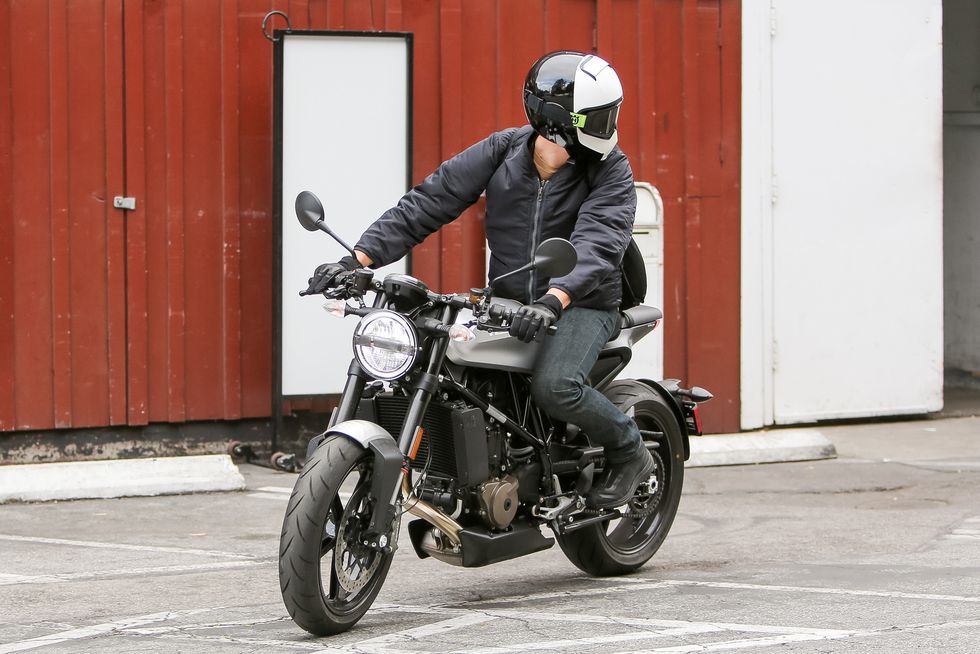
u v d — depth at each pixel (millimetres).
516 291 13000
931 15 25375
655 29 23812
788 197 24750
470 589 13758
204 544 16656
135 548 16375
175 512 18672
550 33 23109
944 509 18891
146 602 13305
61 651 11047
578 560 14094
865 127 25156
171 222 21312
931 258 25781
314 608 10984
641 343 23109
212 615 12578
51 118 20688
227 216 21547
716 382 24391
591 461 13406
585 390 12719
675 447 14859
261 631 11742
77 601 13359
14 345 20688
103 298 21047
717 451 22656
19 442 20875
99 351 21062
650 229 22797
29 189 20672
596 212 12578
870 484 20953
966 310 32062
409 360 11117
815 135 24844
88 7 20797
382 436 11297
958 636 11156
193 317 21484
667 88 23906
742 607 12539
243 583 14312
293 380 21188
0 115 20469
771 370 24828
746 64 24297
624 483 13367
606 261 12328
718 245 24297
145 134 21156
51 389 20875
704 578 14234
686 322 24156
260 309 21797
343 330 21297
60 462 21016
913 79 25406
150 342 21328
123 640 11438
